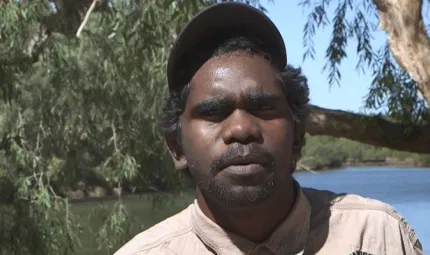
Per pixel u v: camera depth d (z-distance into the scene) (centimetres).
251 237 182
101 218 705
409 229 199
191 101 181
